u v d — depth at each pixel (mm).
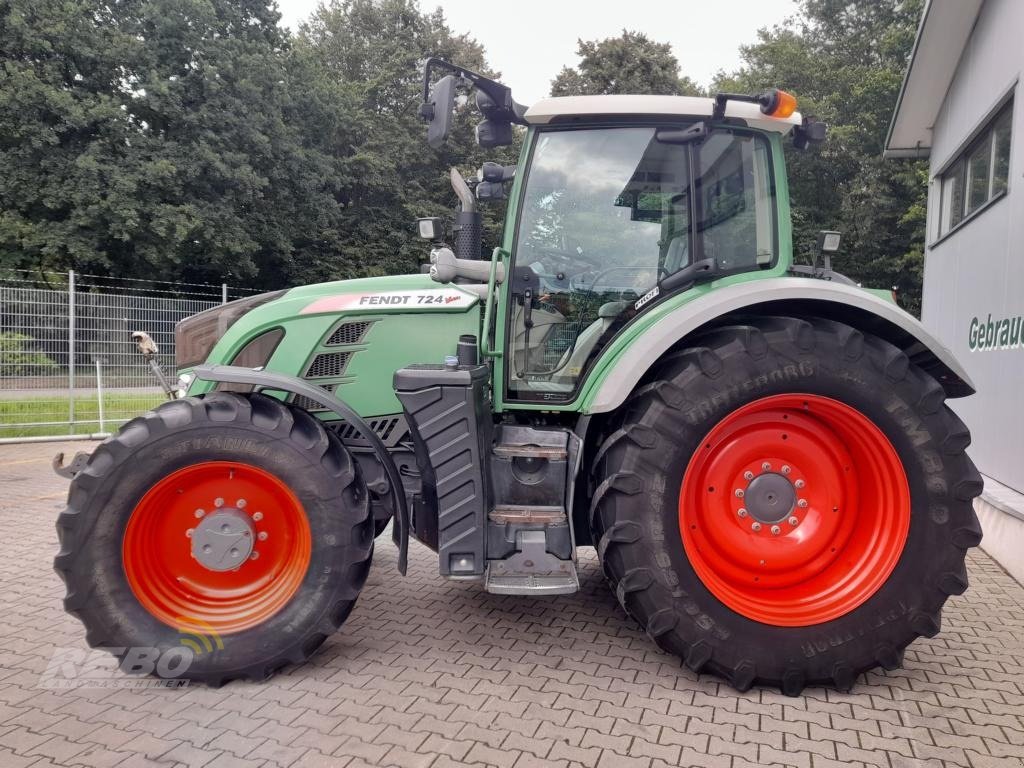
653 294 3143
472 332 3352
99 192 19578
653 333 2875
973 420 6469
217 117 21578
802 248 22078
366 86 30016
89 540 2705
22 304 9172
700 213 3168
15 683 2760
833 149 22797
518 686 2740
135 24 21344
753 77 27719
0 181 18953
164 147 20812
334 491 2814
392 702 2605
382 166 27547
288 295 3543
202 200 21562
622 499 2750
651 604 2730
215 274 25172
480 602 3678
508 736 2371
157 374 3576
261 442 2795
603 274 3217
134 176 19656
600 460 2891
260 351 3406
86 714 2518
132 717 2496
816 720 2520
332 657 3004
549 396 3174
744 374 2750
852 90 23406
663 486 2740
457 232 3756
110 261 21391
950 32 7348
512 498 2988
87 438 9664
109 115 19781
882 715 2561
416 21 34781
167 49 21422
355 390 3398
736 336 2799
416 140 28719
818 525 2934
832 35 31531
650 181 3184
